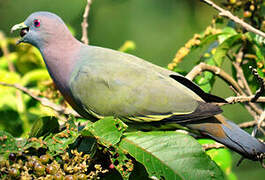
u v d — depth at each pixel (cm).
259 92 637
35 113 917
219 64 830
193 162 587
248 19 841
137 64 762
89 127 593
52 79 823
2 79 921
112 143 585
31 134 591
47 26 806
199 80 827
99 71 753
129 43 956
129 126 764
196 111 703
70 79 784
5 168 537
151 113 730
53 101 873
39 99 821
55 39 804
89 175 558
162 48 1502
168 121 725
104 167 636
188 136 600
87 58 785
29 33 823
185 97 724
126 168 611
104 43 1512
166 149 596
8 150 554
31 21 820
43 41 810
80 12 1470
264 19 827
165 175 588
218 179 583
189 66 1323
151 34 1511
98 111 751
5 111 905
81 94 762
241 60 831
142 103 730
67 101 815
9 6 1478
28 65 984
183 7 1521
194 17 1519
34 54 963
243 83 827
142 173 650
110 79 743
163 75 761
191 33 1510
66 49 802
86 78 758
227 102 663
